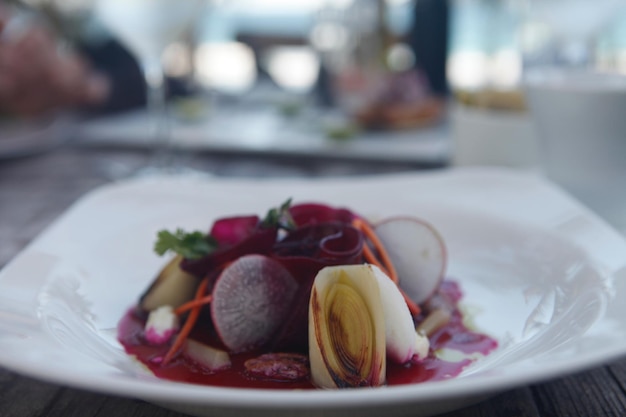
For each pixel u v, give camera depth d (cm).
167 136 79
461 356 33
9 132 83
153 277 40
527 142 65
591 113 48
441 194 48
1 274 34
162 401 24
